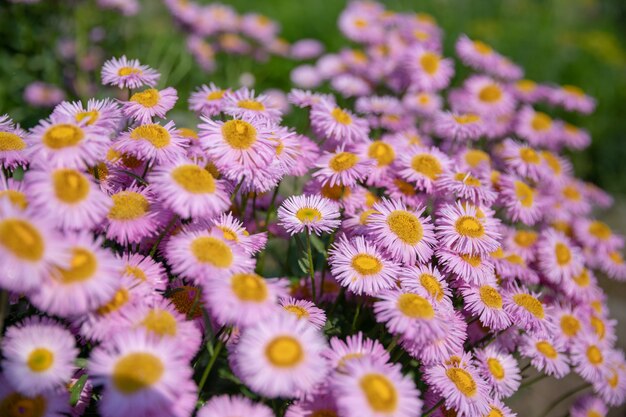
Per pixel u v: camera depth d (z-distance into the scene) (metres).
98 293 0.48
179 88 1.01
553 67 1.50
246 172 0.54
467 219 0.58
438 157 0.64
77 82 0.92
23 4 0.93
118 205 0.52
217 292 0.49
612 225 1.04
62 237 0.48
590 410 0.67
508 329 0.60
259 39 1.12
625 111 1.44
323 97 0.68
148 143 0.55
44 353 0.49
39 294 0.47
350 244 0.57
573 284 0.65
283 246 0.73
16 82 0.91
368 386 0.48
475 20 1.74
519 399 0.74
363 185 0.66
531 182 0.73
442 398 0.54
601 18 2.21
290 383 0.48
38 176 0.49
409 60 0.80
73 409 0.50
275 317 0.49
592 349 0.63
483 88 0.80
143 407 0.47
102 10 1.03
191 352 0.50
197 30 1.02
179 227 0.54
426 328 0.52
